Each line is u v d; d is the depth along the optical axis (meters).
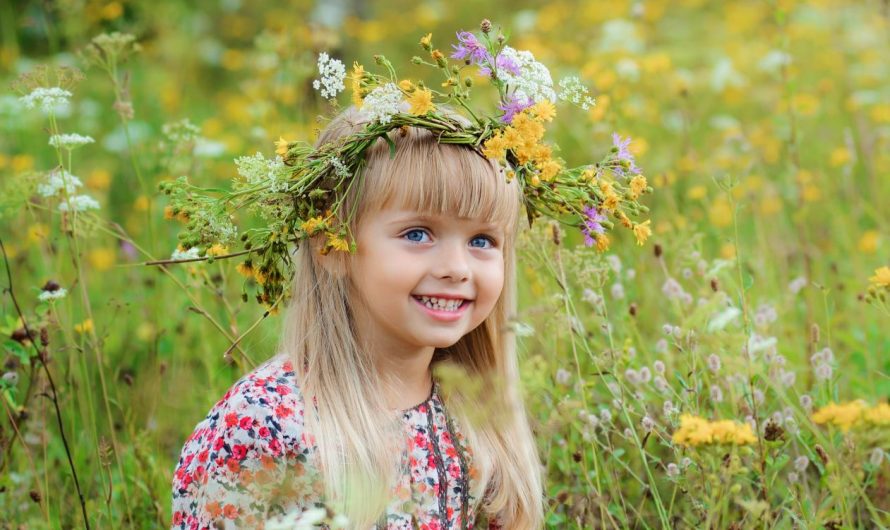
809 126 4.63
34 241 3.25
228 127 5.87
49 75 2.75
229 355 2.40
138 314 3.18
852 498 1.97
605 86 3.88
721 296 1.94
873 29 5.85
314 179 1.85
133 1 6.20
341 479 1.82
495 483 2.10
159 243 3.53
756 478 2.26
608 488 2.35
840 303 3.27
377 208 1.83
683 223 3.12
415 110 1.79
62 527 2.42
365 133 1.84
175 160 3.03
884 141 4.41
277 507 1.83
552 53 5.53
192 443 1.86
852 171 4.27
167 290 3.23
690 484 1.92
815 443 2.05
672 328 2.12
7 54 5.72
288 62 3.77
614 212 1.95
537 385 1.94
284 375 1.89
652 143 4.56
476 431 2.07
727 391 2.34
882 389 2.66
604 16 6.56
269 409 1.82
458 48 1.86
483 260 1.88
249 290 3.16
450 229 1.84
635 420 2.43
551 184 1.96
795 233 3.85
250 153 4.73
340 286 1.93
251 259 1.94
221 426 1.82
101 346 2.66
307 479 1.83
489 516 2.12
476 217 1.84
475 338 2.13
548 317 2.34
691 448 1.74
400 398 1.98
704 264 2.54
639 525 2.31
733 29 6.72
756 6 7.11
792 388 2.49
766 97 5.34
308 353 1.92
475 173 1.83
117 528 2.31
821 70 5.69
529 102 1.88
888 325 2.93
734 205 2.19
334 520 1.62
